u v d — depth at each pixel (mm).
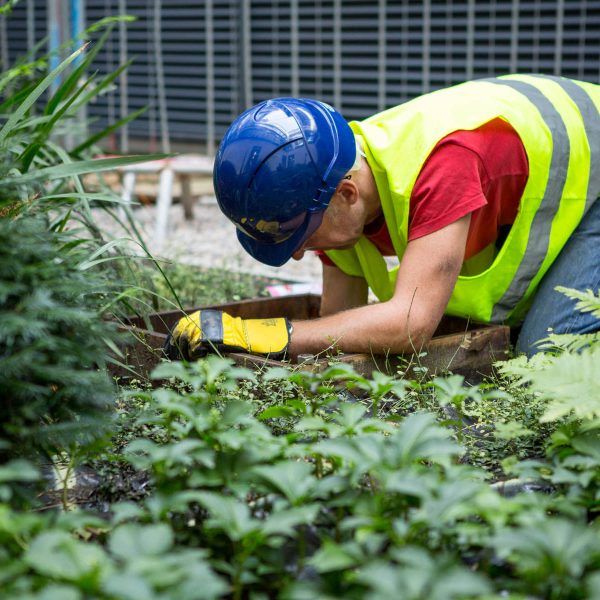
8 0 4074
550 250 3789
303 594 1691
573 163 3730
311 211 3404
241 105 12219
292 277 6516
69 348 2256
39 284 2207
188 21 12430
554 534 1717
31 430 2186
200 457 2049
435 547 2021
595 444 2301
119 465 2674
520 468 2256
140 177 8898
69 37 10227
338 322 3426
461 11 10445
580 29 9773
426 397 3168
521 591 1822
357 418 2262
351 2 11172
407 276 3430
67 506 2496
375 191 3611
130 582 1528
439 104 3609
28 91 3922
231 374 2281
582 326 3703
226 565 1871
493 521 1857
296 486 1954
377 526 1864
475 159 3457
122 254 4043
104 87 4426
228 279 5418
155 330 3961
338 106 11500
